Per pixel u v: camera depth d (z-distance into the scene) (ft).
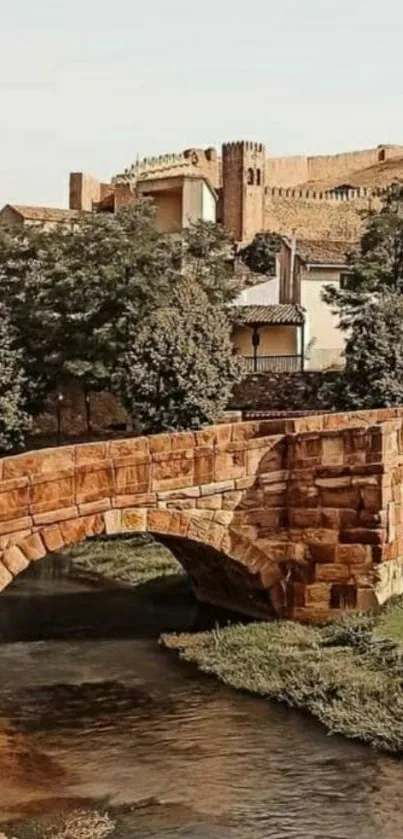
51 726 70.90
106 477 80.33
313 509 88.12
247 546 88.02
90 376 162.50
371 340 155.02
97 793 59.88
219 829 55.21
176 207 262.47
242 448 87.30
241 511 87.61
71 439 180.86
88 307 163.12
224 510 86.69
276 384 180.86
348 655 78.54
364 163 411.95
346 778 61.52
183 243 188.03
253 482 88.02
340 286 196.54
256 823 56.03
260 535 88.69
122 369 156.25
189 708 73.82
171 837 54.24
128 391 151.43
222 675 80.23
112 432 182.39
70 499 78.54
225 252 198.59
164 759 64.95
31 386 165.99
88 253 164.96
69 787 60.75
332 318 212.43
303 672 76.28
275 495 89.10
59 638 94.38
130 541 140.56
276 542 89.40
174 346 148.25
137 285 162.09
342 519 87.30
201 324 151.12
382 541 86.33
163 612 103.81
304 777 61.82
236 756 65.00
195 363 147.84
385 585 86.99
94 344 161.99
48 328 165.37
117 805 58.18
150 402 148.56
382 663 75.36
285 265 225.97
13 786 60.75
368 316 157.07
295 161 401.29
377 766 63.10
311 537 88.22
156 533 83.66
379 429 85.97
